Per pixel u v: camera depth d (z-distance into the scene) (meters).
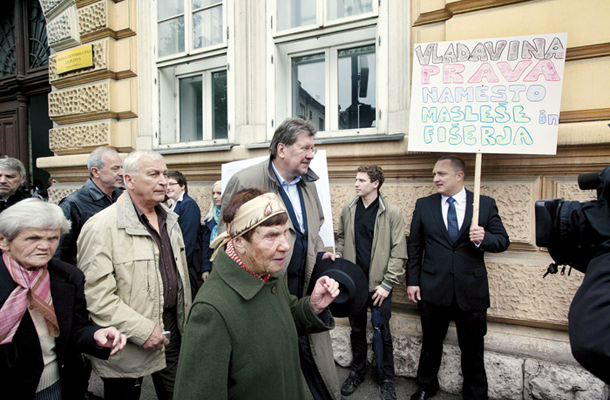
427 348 2.36
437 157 2.62
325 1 3.06
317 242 2.06
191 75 3.95
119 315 1.58
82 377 1.52
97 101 4.15
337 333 2.86
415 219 2.40
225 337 1.01
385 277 2.41
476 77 2.26
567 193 2.33
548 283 2.36
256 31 3.35
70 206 2.23
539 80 2.14
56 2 4.44
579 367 2.22
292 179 1.97
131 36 4.03
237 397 1.05
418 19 2.71
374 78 3.05
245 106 3.40
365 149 2.83
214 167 3.59
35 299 1.30
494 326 2.54
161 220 1.92
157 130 3.92
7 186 2.49
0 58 5.72
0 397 1.25
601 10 2.20
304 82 3.35
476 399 2.20
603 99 2.22
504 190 2.47
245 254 1.09
